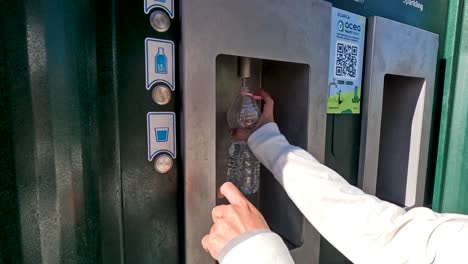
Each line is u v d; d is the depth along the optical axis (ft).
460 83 4.25
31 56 1.61
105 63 1.81
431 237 1.72
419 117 3.84
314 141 2.76
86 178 1.83
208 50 2.04
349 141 3.34
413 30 3.54
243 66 2.54
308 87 2.65
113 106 1.83
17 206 1.66
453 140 4.38
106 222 1.94
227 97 2.71
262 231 1.71
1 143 1.58
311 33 2.57
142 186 1.98
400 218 1.90
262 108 2.95
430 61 3.80
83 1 1.73
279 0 2.33
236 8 2.12
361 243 1.91
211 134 2.13
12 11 1.54
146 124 1.95
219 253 1.73
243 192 3.03
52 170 1.73
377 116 3.40
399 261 1.79
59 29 1.67
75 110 1.76
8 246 1.66
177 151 2.10
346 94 3.19
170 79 2.01
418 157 3.88
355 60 3.22
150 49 1.91
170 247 2.15
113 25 1.78
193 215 2.11
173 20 1.98
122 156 1.89
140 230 2.01
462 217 1.75
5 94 1.57
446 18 4.24
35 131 1.66
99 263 1.93
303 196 2.16
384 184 4.25
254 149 2.45
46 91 1.67
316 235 2.91
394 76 4.04
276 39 2.34
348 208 1.99
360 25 3.20
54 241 1.77
